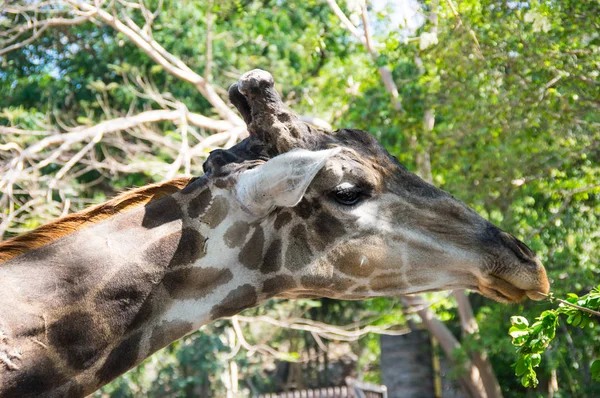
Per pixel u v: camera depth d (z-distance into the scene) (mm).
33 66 16688
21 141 12133
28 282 3566
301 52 16469
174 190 3889
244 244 3789
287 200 3551
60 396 3516
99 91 16328
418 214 3869
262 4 16969
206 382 20438
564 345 13984
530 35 9484
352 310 19328
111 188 15984
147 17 12398
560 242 11250
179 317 3725
